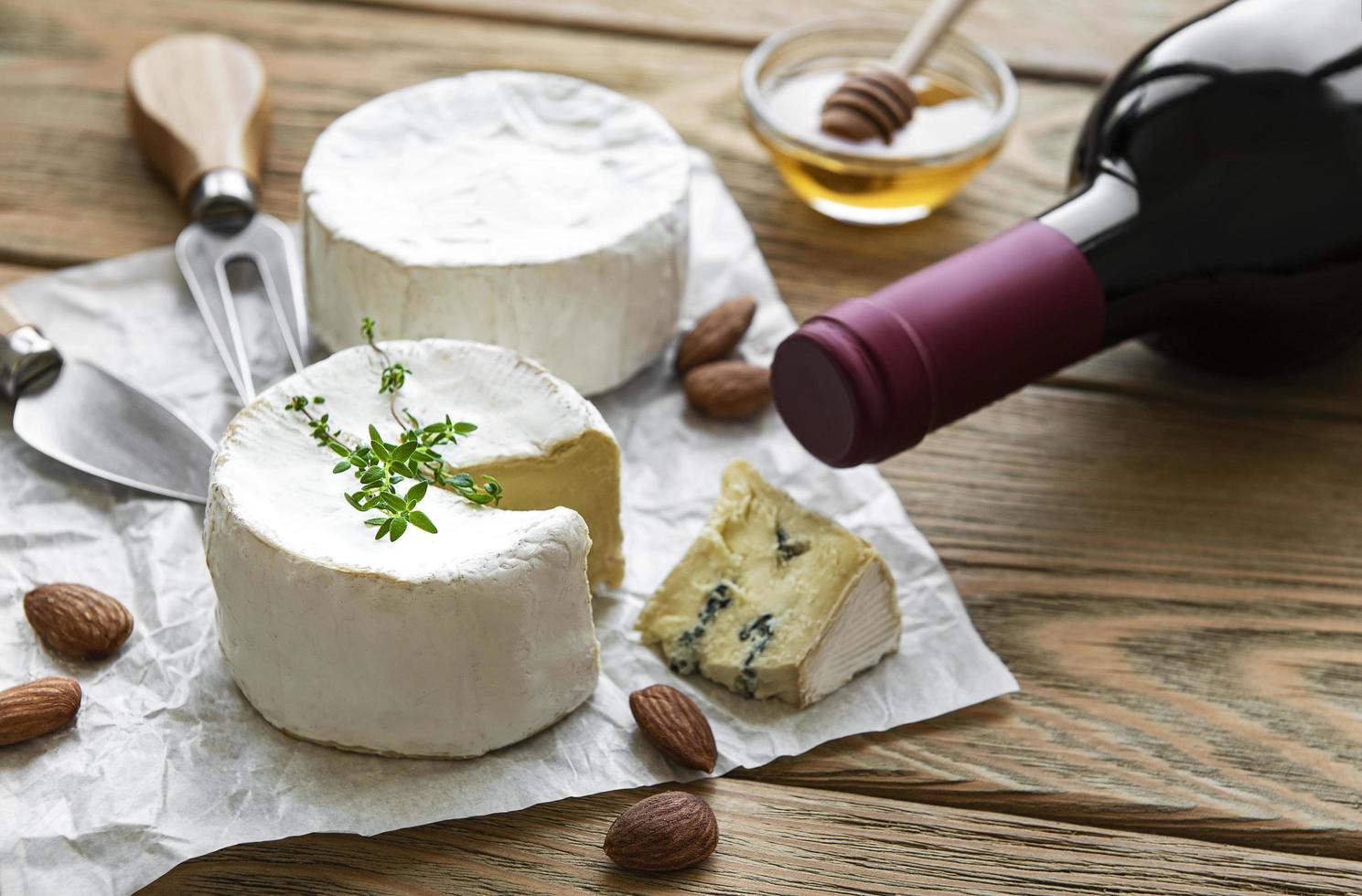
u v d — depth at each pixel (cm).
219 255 180
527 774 129
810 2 232
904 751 134
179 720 132
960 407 137
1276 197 149
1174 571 153
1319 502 161
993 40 223
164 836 121
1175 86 154
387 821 124
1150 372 176
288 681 127
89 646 135
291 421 136
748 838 126
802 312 183
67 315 176
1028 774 133
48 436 157
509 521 129
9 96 206
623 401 170
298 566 121
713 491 159
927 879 124
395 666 123
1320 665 144
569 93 182
